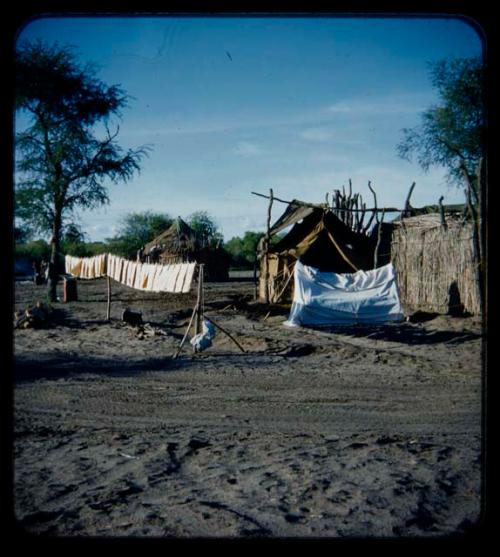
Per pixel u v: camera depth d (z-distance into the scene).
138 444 6.24
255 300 25.58
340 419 7.46
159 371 10.70
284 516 4.30
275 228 25.66
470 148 18.44
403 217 23.56
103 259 17.48
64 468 5.43
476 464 5.54
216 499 4.68
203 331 12.91
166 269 13.98
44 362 11.46
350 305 16.97
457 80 17.42
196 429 6.93
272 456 5.86
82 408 7.92
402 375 10.49
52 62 23.12
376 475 5.24
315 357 12.48
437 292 19.22
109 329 16.36
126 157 25.95
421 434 6.71
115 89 24.89
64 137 24.55
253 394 8.91
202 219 53.84
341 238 22.59
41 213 24.94
